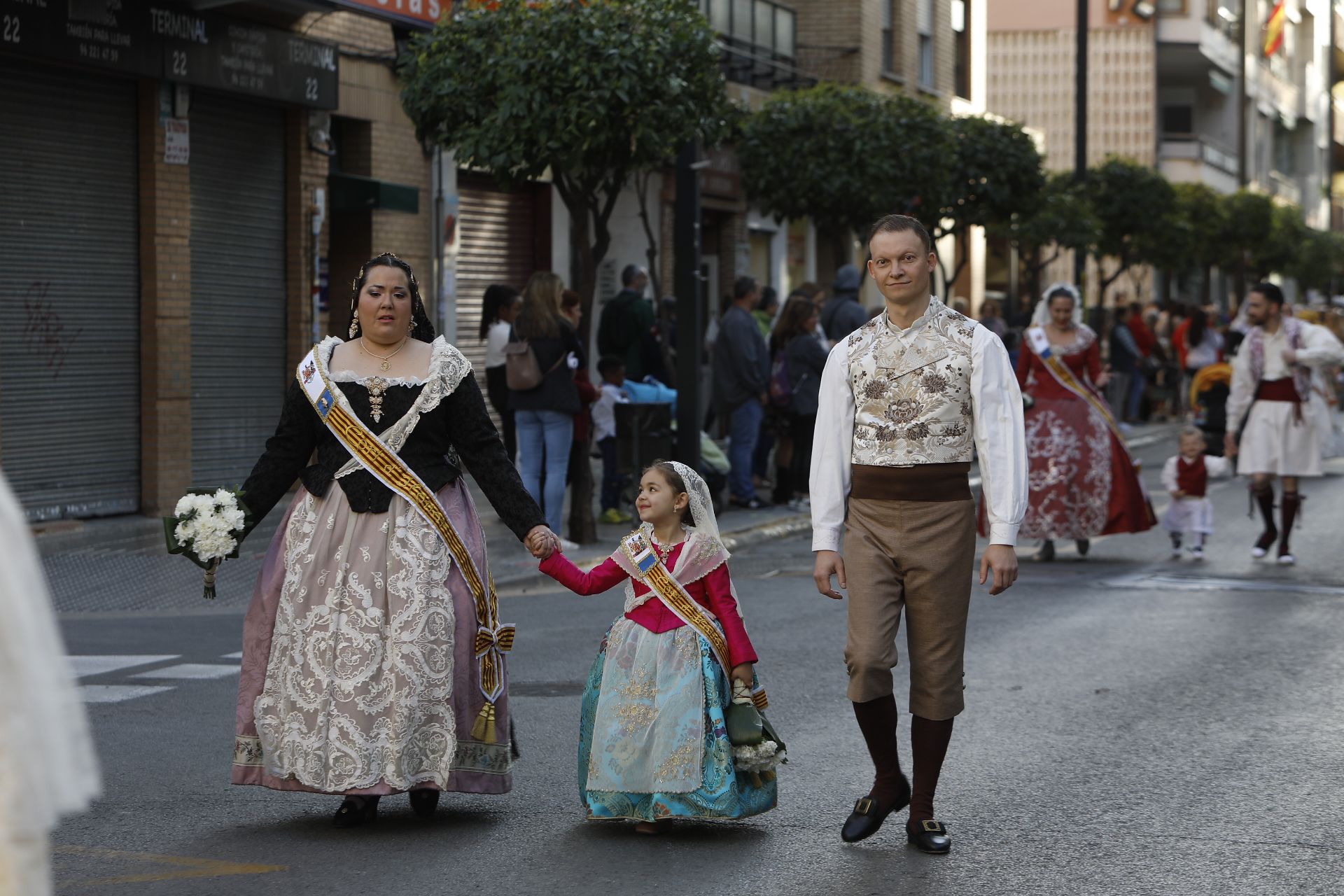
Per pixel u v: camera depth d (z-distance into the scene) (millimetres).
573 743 6930
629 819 5641
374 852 5359
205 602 10633
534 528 5695
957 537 5414
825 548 5496
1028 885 5016
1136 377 28703
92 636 9422
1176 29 48312
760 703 5633
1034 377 12633
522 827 5676
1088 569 12375
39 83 13711
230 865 5195
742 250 25984
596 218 14203
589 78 13023
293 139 16750
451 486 5762
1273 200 53344
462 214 19953
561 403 12531
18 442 13664
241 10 15750
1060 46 47812
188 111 15203
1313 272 55062
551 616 10328
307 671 5477
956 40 34781
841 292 16734
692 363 14664
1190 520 13031
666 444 15000
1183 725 7211
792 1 29375
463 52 13453
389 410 5645
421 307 5914
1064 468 12477
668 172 23734
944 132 22438
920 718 5480
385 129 18125
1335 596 11000
